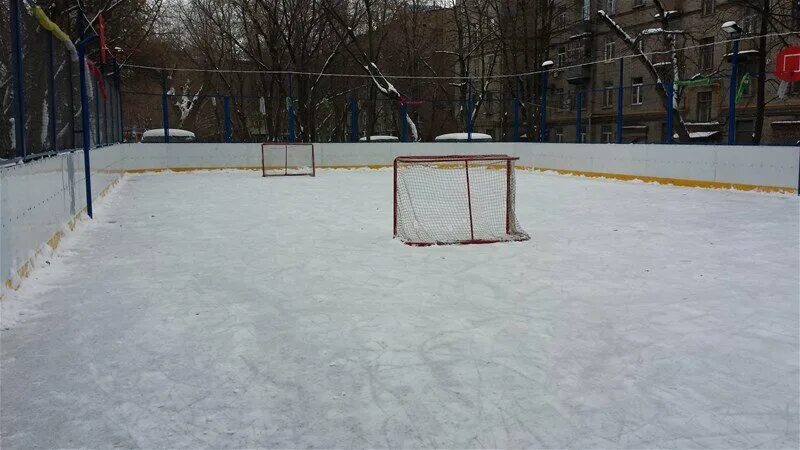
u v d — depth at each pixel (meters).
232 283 5.54
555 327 4.30
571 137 28.72
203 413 3.01
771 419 2.94
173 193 13.78
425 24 31.61
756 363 3.64
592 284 5.52
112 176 14.51
